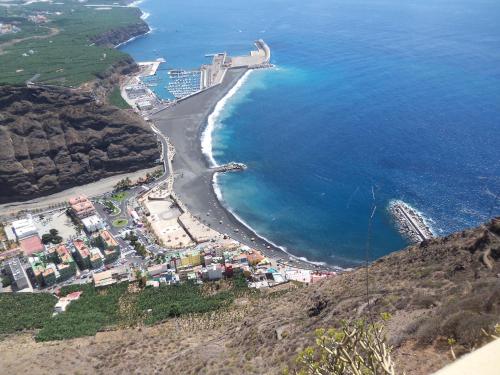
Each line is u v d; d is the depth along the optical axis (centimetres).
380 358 2034
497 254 6262
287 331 6462
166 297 11912
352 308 6078
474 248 6844
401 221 14775
